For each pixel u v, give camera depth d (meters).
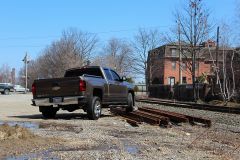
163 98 59.94
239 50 50.81
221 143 12.77
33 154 9.56
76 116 21.00
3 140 10.75
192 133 15.17
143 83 97.69
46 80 18.97
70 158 9.17
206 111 28.91
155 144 11.69
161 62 90.19
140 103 39.50
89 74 20.72
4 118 19.44
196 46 51.75
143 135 13.69
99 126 15.94
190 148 11.27
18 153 9.61
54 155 9.47
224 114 26.30
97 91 19.69
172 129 16.16
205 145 12.01
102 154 9.66
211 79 55.81
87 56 97.25
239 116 24.81
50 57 102.19
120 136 13.17
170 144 11.83
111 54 103.38
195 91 48.72
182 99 53.78
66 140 11.64
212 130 16.53
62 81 18.75
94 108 18.95
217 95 45.66
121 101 21.66
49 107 19.58
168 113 19.52
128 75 97.31
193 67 50.22
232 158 10.06
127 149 10.60
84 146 10.82
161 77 90.56
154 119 17.22
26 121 17.84
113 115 21.70
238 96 43.19
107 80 20.44
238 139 14.02
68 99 18.64
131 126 16.30
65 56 94.00
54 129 14.62
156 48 90.75
